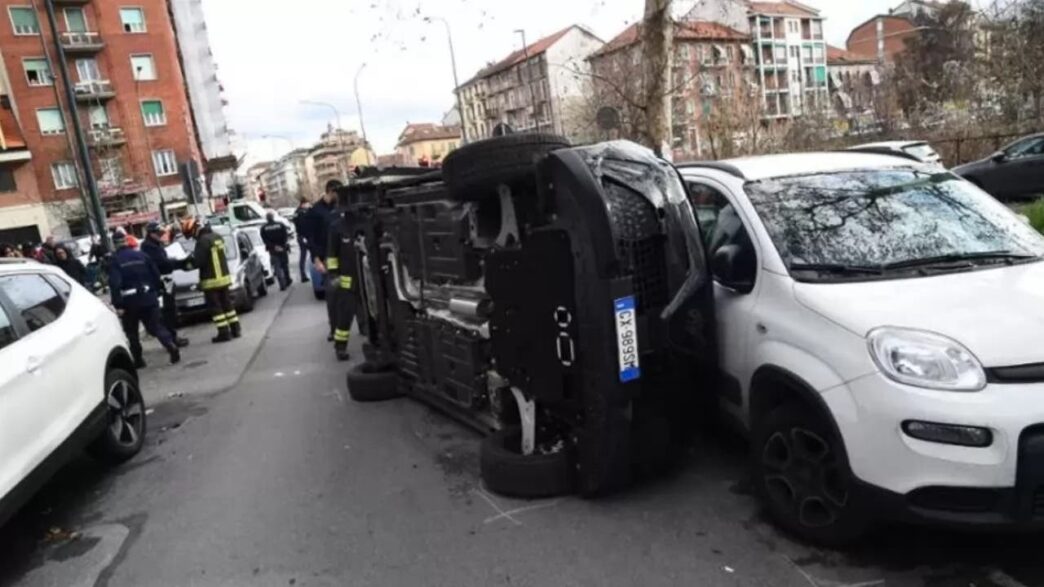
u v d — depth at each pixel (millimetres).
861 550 3225
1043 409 2645
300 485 4648
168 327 10141
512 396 4445
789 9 77750
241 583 3500
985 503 2715
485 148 3988
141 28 49406
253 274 14242
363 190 6145
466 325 4715
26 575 3852
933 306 3039
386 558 3588
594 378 3605
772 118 27781
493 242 4344
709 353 3910
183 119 51031
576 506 3908
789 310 3416
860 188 4035
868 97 34500
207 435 5973
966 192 4062
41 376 4375
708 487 3984
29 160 44812
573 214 3541
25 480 3973
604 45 22750
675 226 3801
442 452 4957
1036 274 3291
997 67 19469
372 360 6656
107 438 5312
